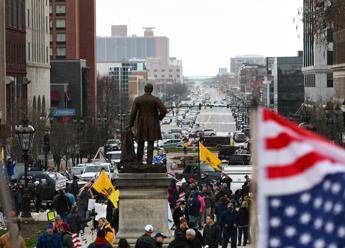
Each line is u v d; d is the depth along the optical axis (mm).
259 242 11891
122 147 45812
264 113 11992
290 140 11906
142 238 35031
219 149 126688
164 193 44625
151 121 44969
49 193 70375
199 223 53781
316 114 140625
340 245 11773
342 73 170625
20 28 168000
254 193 12148
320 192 11836
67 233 38594
